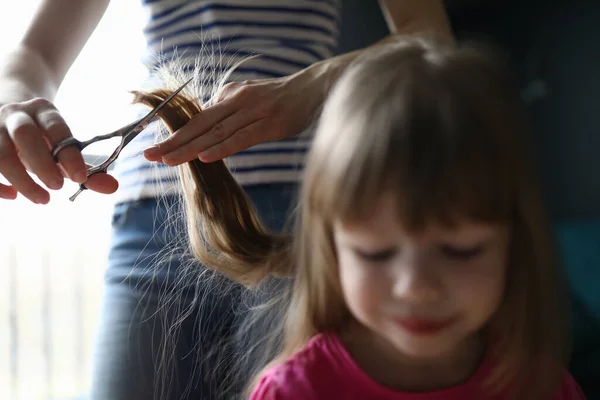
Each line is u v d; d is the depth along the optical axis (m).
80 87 1.25
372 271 0.45
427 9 0.88
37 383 1.51
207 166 0.63
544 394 0.54
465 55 0.50
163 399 0.75
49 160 0.55
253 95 0.61
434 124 0.44
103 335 0.78
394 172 0.43
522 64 2.02
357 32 1.64
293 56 0.82
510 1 2.01
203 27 0.81
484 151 0.44
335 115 0.48
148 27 0.85
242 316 0.75
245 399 0.67
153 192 0.77
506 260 0.49
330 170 0.46
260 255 0.64
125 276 0.79
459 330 0.46
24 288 1.47
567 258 1.32
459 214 0.43
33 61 0.76
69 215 1.49
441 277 0.44
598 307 1.18
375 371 0.54
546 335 0.53
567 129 1.91
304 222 0.53
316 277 0.53
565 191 1.93
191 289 0.76
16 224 1.44
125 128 0.58
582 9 1.85
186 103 0.63
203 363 0.76
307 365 0.54
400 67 0.48
